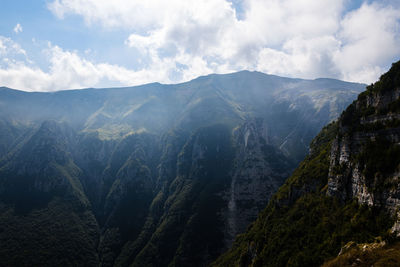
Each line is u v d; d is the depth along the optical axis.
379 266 43.66
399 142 55.97
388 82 62.34
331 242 62.78
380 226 53.25
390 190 53.53
